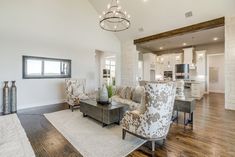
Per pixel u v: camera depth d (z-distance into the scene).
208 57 8.48
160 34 6.43
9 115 3.96
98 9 6.59
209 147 2.29
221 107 4.97
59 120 3.53
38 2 4.99
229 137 2.64
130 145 2.34
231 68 4.55
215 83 9.57
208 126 3.18
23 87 4.75
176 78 8.68
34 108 4.75
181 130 2.96
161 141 2.49
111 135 2.71
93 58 6.80
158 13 5.47
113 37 7.74
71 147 2.27
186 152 2.16
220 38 7.32
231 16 4.48
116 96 4.45
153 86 1.97
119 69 8.18
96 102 3.66
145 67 9.66
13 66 4.53
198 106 5.13
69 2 5.82
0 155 2.01
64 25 5.71
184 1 4.67
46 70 5.28
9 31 4.42
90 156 2.03
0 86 4.30
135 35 7.20
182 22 5.40
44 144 2.36
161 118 2.07
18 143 2.37
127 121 2.39
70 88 4.73
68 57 5.88
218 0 4.21
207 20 4.94
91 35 6.68
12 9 4.46
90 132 2.84
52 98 5.47
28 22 4.79
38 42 5.03
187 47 9.16
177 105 3.19
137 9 5.68
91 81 6.76
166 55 9.75
